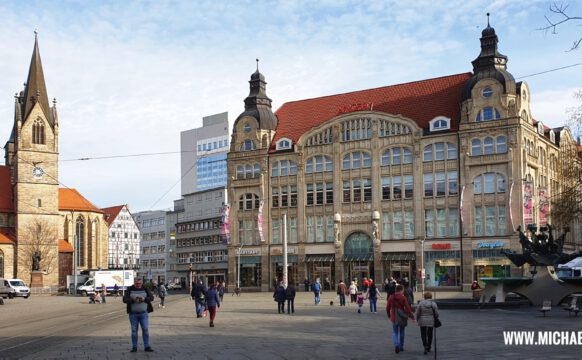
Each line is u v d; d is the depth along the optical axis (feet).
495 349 77.30
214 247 474.49
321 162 320.29
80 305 227.81
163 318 140.77
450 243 283.18
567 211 211.41
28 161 411.75
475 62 287.69
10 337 103.09
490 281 158.81
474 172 280.31
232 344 86.63
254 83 348.38
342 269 308.81
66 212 452.76
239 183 340.39
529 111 286.87
